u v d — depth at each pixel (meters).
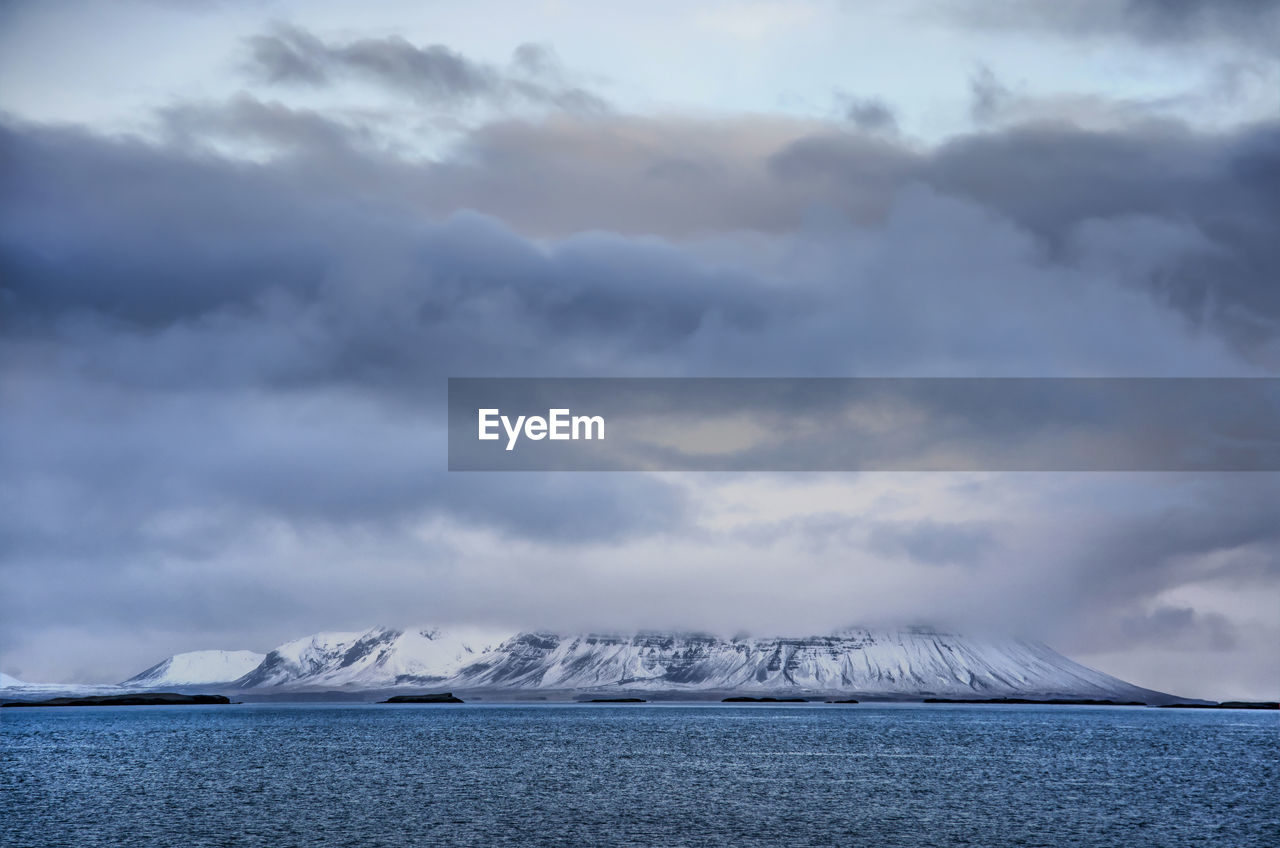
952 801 119.06
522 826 99.56
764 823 102.00
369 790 128.50
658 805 114.62
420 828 98.25
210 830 97.25
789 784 136.88
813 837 94.50
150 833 95.81
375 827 98.69
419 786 133.12
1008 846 90.50
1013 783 139.00
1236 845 91.62
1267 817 106.88
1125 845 91.25
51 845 90.06
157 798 120.69
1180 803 117.69
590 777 145.38
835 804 116.06
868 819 104.94
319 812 108.50
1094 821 104.00
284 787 131.88
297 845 89.69
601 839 93.00
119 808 112.00
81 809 111.31
